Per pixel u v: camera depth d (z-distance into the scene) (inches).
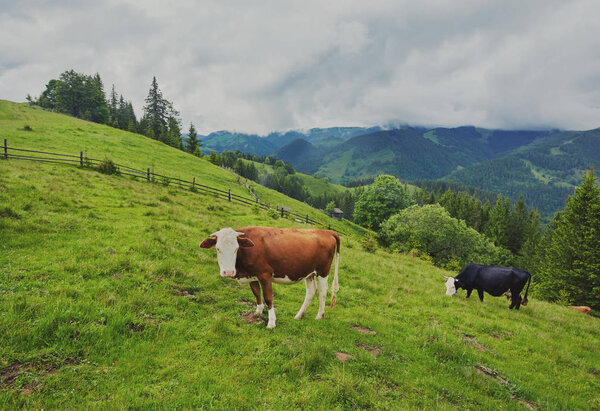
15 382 141.1
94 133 1915.6
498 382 216.4
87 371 157.5
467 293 457.7
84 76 3292.3
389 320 304.5
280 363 192.9
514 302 425.1
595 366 271.0
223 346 203.2
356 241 914.7
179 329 213.0
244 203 1323.8
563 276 1056.2
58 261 279.0
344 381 174.6
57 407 134.6
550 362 265.3
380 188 2429.9
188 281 298.8
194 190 1162.0
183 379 164.7
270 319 243.0
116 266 285.9
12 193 461.1
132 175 1058.7
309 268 257.1
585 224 1098.7
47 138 1454.2
